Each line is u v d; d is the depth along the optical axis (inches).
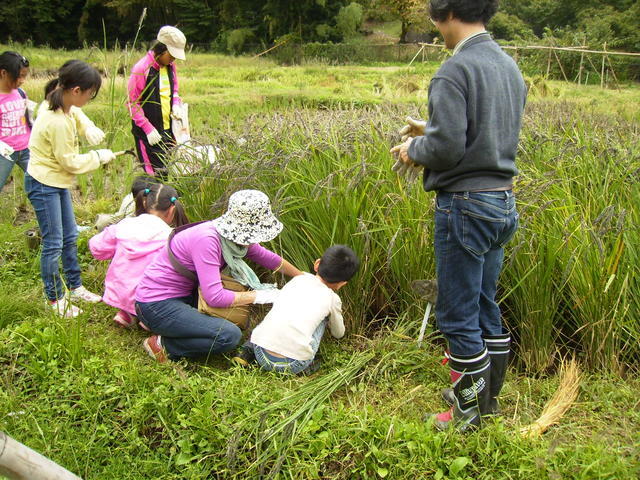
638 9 1273.4
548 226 136.7
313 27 1565.0
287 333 132.6
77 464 110.5
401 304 153.0
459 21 98.0
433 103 94.7
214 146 184.7
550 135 186.9
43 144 151.2
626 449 105.5
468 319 107.5
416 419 118.2
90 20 1630.2
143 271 151.5
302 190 159.0
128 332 157.1
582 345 137.1
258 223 137.9
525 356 139.3
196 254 136.8
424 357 136.2
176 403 121.4
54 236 155.9
